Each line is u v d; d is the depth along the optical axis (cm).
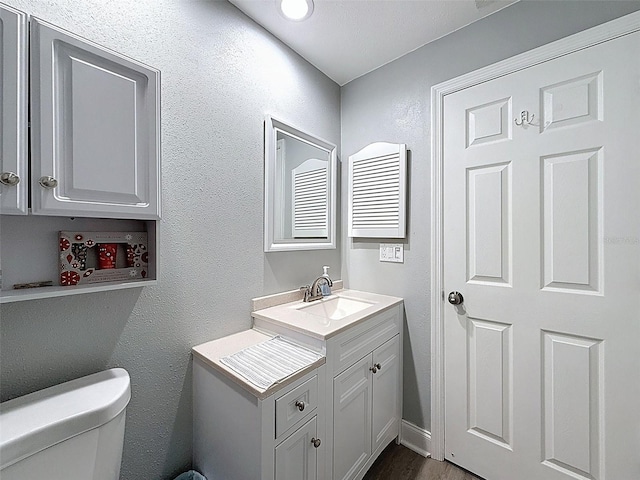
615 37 111
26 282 86
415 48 169
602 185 115
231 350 121
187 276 122
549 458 128
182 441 121
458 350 153
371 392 145
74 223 94
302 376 104
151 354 112
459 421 153
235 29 139
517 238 135
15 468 66
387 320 159
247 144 145
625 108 110
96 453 79
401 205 171
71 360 94
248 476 96
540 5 128
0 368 82
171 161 117
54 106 75
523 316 133
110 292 102
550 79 125
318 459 113
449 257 156
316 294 171
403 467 154
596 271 117
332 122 200
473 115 147
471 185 148
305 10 140
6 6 68
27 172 71
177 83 118
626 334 111
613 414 114
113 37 101
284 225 164
